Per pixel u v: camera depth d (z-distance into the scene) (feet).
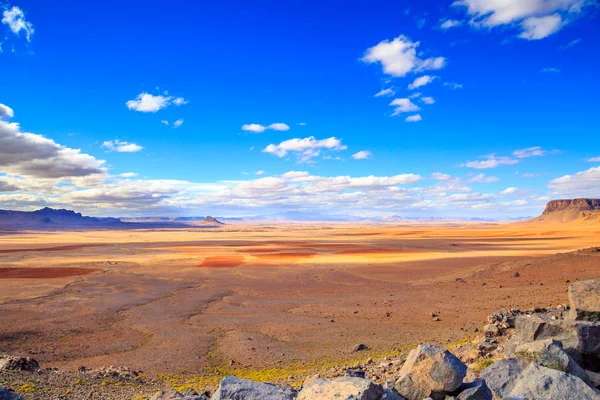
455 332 121.80
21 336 135.95
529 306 147.64
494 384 43.75
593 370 49.62
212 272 308.19
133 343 128.88
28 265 361.10
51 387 68.59
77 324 153.99
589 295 60.75
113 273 304.50
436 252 444.96
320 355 108.58
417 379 40.78
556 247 475.72
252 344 123.44
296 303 189.78
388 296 197.36
